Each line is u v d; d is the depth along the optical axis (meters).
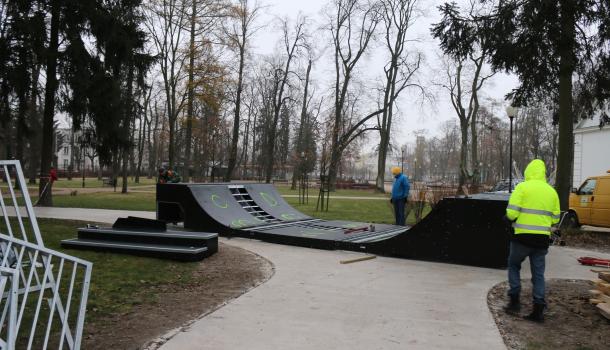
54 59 17.91
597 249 12.22
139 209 20.45
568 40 14.02
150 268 8.28
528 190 6.02
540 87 16.06
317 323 5.54
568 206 15.34
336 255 10.09
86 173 84.88
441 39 16.17
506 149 75.19
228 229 12.45
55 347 4.59
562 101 15.23
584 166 29.31
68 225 13.73
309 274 8.20
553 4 13.52
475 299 6.73
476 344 4.95
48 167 20.80
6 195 27.95
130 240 9.83
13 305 3.48
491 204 9.08
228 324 5.45
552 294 7.18
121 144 19.94
